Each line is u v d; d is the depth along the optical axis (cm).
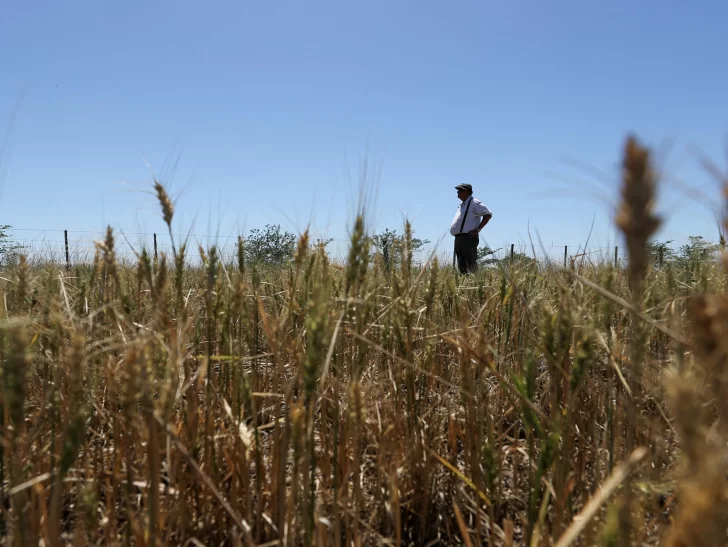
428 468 302
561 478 239
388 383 363
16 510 208
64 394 287
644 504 210
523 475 333
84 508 213
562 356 235
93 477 281
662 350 309
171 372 214
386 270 346
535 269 386
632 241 118
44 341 281
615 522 158
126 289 315
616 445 264
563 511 226
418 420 317
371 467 341
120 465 279
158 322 264
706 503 94
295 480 253
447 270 441
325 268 312
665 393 266
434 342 350
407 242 308
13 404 195
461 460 351
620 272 279
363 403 255
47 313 281
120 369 280
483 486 292
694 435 102
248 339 364
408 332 307
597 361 342
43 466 274
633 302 129
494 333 422
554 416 237
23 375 195
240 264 329
